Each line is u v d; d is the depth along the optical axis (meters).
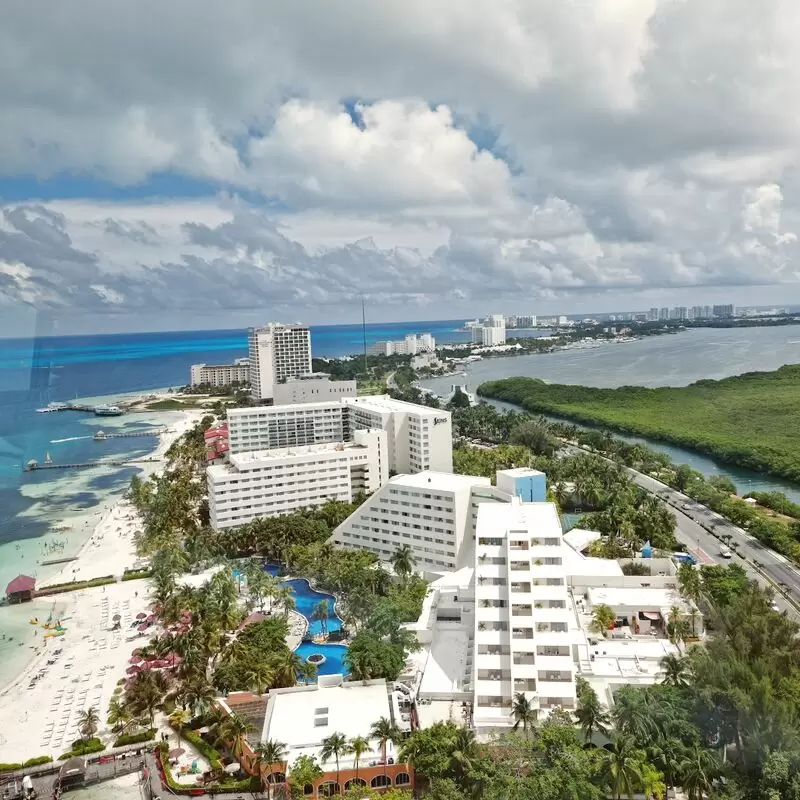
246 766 125.50
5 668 176.12
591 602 172.12
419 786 117.38
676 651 149.12
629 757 105.62
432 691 136.75
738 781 106.94
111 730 143.38
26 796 121.12
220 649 165.00
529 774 108.12
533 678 130.62
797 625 139.12
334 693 135.75
